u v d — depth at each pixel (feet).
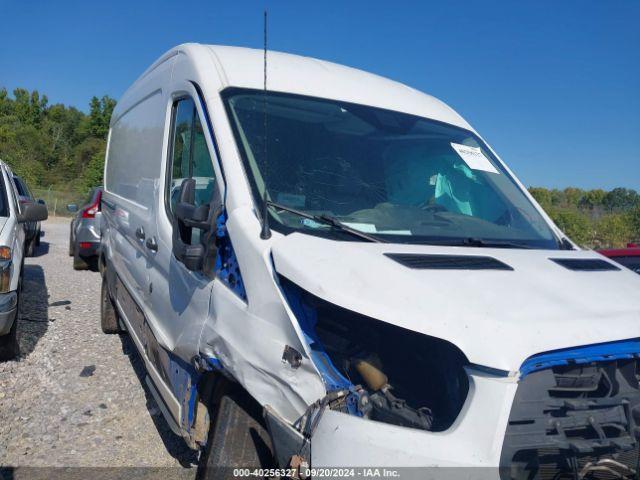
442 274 8.55
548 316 7.94
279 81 12.40
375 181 11.51
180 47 14.33
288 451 7.94
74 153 237.86
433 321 7.45
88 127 256.32
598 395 8.09
